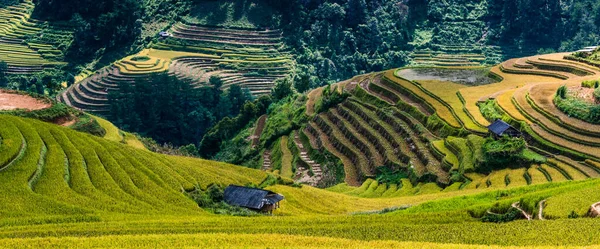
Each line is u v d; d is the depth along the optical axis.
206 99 147.38
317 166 99.75
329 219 53.06
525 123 87.00
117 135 94.12
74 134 72.56
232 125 131.12
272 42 175.12
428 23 189.75
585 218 45.16
